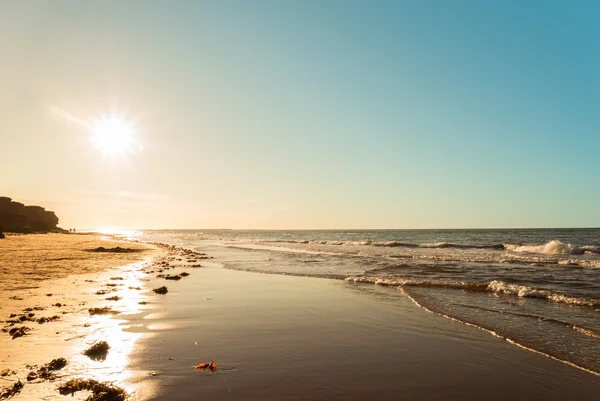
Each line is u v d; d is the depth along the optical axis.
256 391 5.68
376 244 56.09
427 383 6.20
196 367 6.60
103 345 7.43
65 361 6.62
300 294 14.37
